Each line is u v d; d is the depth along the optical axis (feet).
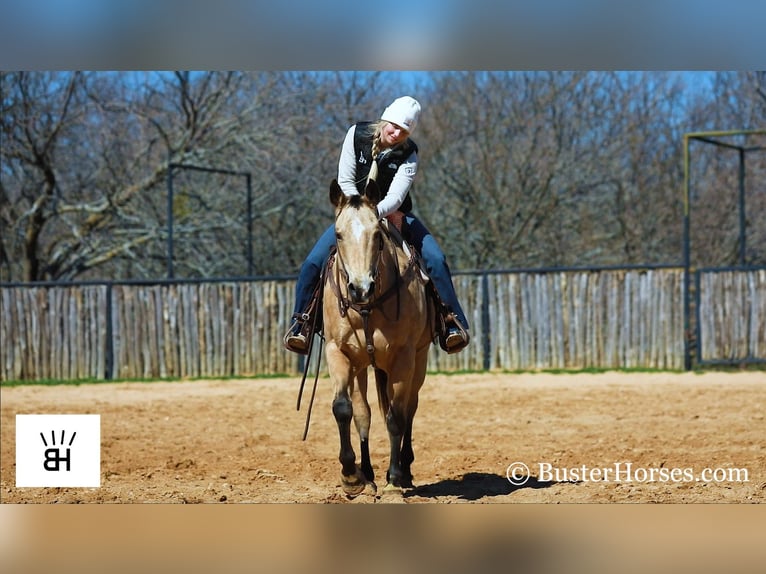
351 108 84.84
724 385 51.49
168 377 61.16
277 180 83.56
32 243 80.84
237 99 85.20
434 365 61.77
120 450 34.19
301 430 38.40
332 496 24.91
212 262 85.30
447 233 84.07
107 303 61.57
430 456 31.83
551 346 61.21
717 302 60.54
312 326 24.39
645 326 60.95
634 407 42.91
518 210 83.25
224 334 61.72
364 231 21.31
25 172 82.23
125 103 82.07
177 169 80.79
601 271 61.05
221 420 41.39
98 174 83.30
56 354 61.72
